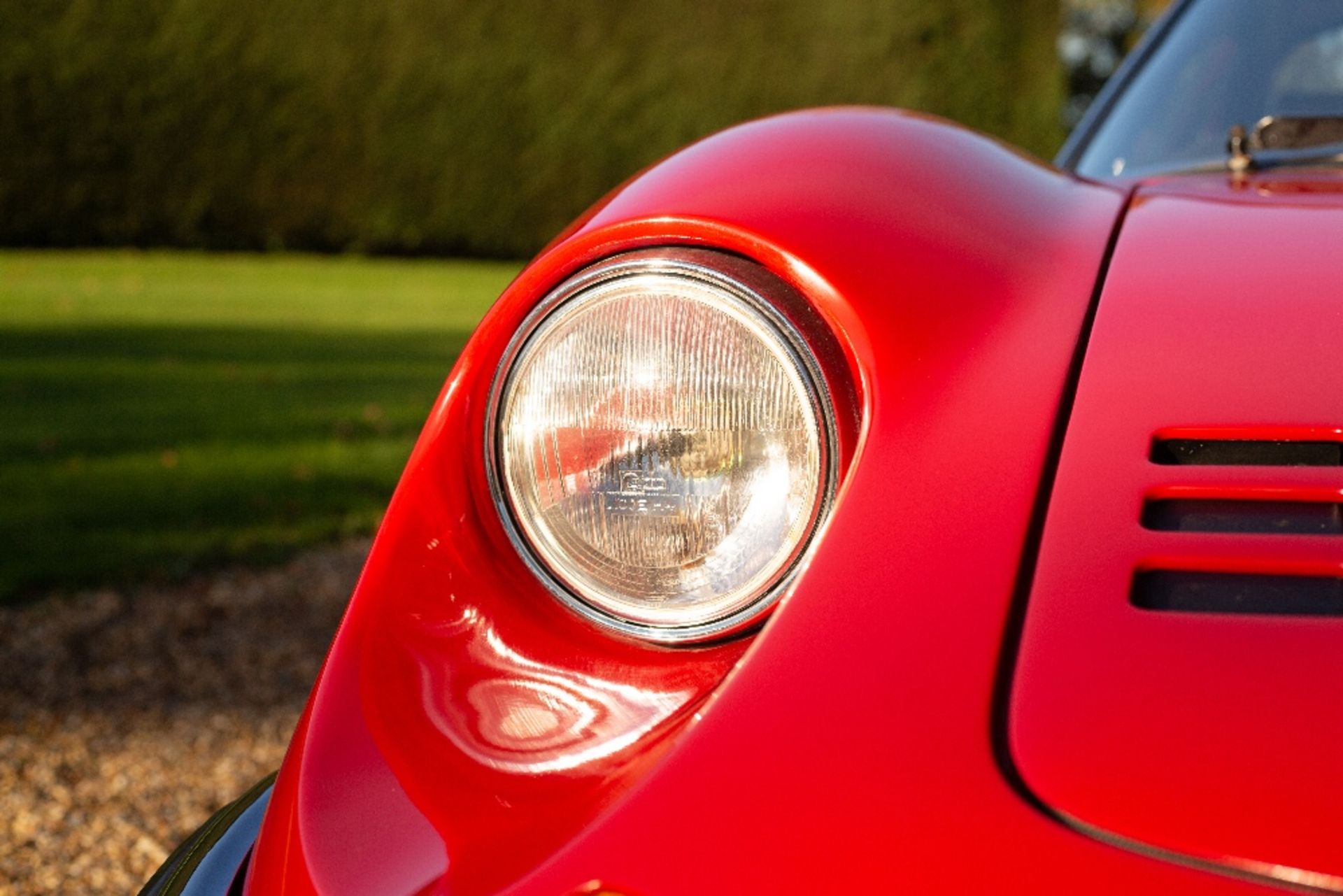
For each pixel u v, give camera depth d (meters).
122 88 13.86
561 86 15.38
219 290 11.81
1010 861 0.81
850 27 15.60
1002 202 1.14
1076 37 23.09
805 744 0.86
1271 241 1.11
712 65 15.56
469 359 1.03
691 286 0.98
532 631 0.99
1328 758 0.81
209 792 2.48
